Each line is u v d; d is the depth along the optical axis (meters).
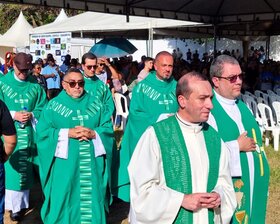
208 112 2.56
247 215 3.32
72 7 8.25
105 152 4.57
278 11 10.59
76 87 4.51
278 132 8.65
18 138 5.30
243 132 3.29
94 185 4.48
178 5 10.29
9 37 19.92
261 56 21.16
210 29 16.36
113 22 14.31
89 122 4.55
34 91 5.45
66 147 4.39
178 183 2.57
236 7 10.98
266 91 12.90
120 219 5.56
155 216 2.50
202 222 2.55
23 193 5.46
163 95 5.13
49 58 11.67
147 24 13.23
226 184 2.71
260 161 3.41
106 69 9.87
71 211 4.44
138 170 2.58
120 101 9.65
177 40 23.58
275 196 6.20
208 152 2.65
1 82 5.33
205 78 2.59
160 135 2.62
